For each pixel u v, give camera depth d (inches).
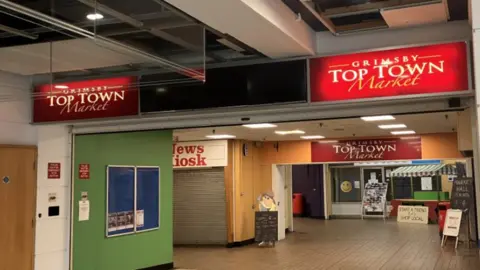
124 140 333.7
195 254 437.1
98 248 303.9
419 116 338.6
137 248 341.1
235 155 491.8
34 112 259.8
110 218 315.9
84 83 245.6
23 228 250.5
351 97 196.1
